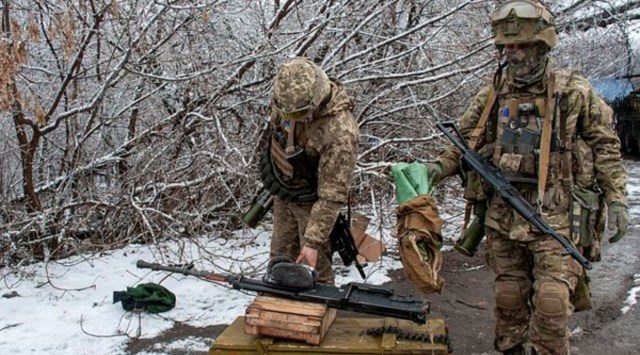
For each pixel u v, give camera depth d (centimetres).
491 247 352
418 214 317
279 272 327
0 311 491
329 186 343
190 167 666
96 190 662
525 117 336
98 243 655
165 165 656
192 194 672
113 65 664
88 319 477
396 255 643
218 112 672
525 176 334
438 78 676
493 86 351
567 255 320
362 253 470
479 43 710
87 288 536
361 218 460
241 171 647
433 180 346
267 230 712
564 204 329
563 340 324
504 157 337
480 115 358
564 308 317
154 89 649
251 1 688
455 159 358
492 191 349
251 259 591
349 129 343
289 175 368
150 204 646
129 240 656
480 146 355
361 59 727
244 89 672
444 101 782
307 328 313
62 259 621
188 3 649
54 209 622
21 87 644
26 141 621
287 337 317
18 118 596
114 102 695
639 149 1925
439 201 839
